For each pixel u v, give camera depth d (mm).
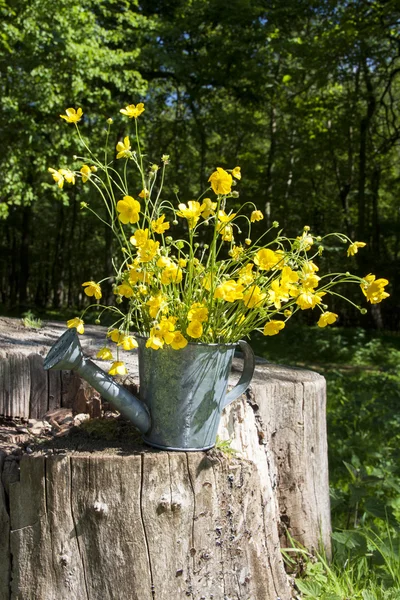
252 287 1741
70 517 1750
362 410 4695
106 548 1745
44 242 26953
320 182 19125
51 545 1749
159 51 12555
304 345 10977
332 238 14438
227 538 1874
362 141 15953
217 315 1780
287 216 17453
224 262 1828
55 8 9422
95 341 3246
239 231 1892
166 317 1757
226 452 1981
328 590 2240
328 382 6602
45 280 29188
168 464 1784
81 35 10141
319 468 2744
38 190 12641
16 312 16688
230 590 1876
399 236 18703
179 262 1749
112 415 2273
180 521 1787
